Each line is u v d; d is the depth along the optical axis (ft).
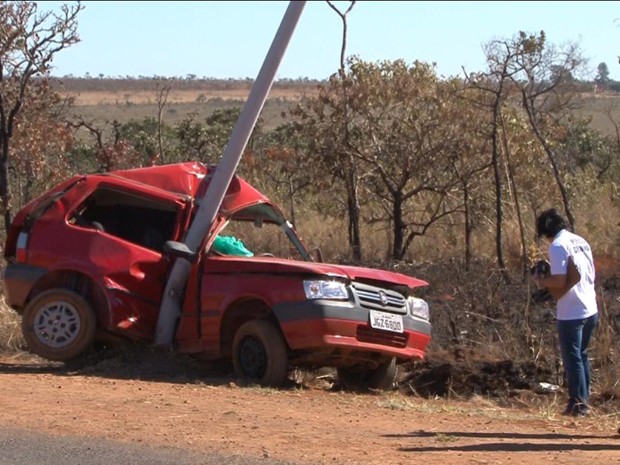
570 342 35.53
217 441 27.91
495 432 31.27
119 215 43.11
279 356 38.14
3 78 63.57
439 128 62.75
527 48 57.88
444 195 63.72
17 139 66.39
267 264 38.73
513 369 43.50
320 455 26.61
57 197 41.39
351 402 36.63
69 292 40.24
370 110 63.62
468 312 49.06
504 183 63.41
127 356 40.75
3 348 45.78
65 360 40.42
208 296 39.88
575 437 30.83
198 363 40.91
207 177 42.93
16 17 61.21
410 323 39.88
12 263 41.73
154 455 26.20
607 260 56.08
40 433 28.32
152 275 40.86
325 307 37.32
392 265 57.98
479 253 62.59
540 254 57.52
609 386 41.22
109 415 30.96
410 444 28.50
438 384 43.14
